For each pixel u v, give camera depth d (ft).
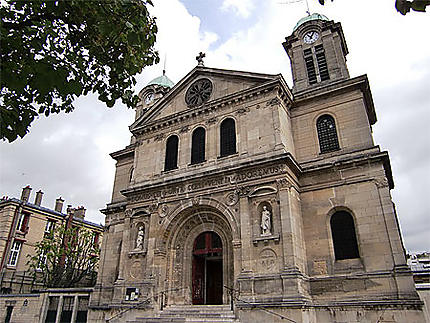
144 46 25.79
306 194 74.95
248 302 63.62
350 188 71.00
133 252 83.15
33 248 141.18
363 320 60.39
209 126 86.74
